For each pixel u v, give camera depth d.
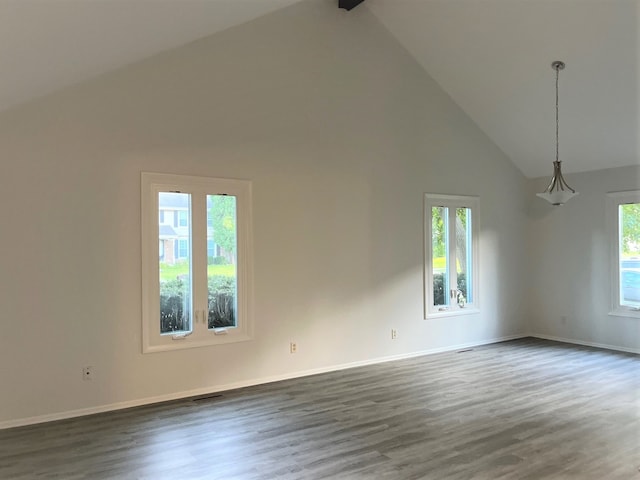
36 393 4.03
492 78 6.16
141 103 4.53
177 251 4.75
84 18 2.90
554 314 7.43
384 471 3.08
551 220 7.43
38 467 3.19
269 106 5.27
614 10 4.71
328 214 5.68
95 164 4.31
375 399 4.56
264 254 5.22
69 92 4.19
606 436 3.64
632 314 6.51
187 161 4.77
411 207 6.41
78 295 4.22
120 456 3.34
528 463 3.19
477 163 7.08
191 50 4.79
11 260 3.95
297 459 3.27
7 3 2.28
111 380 4.36
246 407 4.37
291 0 4.66
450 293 6.82
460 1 5.34
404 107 6.35
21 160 4.00
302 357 5.46
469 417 4.06
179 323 4.76
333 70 5.73
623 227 6.65
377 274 6.08
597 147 6.46
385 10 5.92
